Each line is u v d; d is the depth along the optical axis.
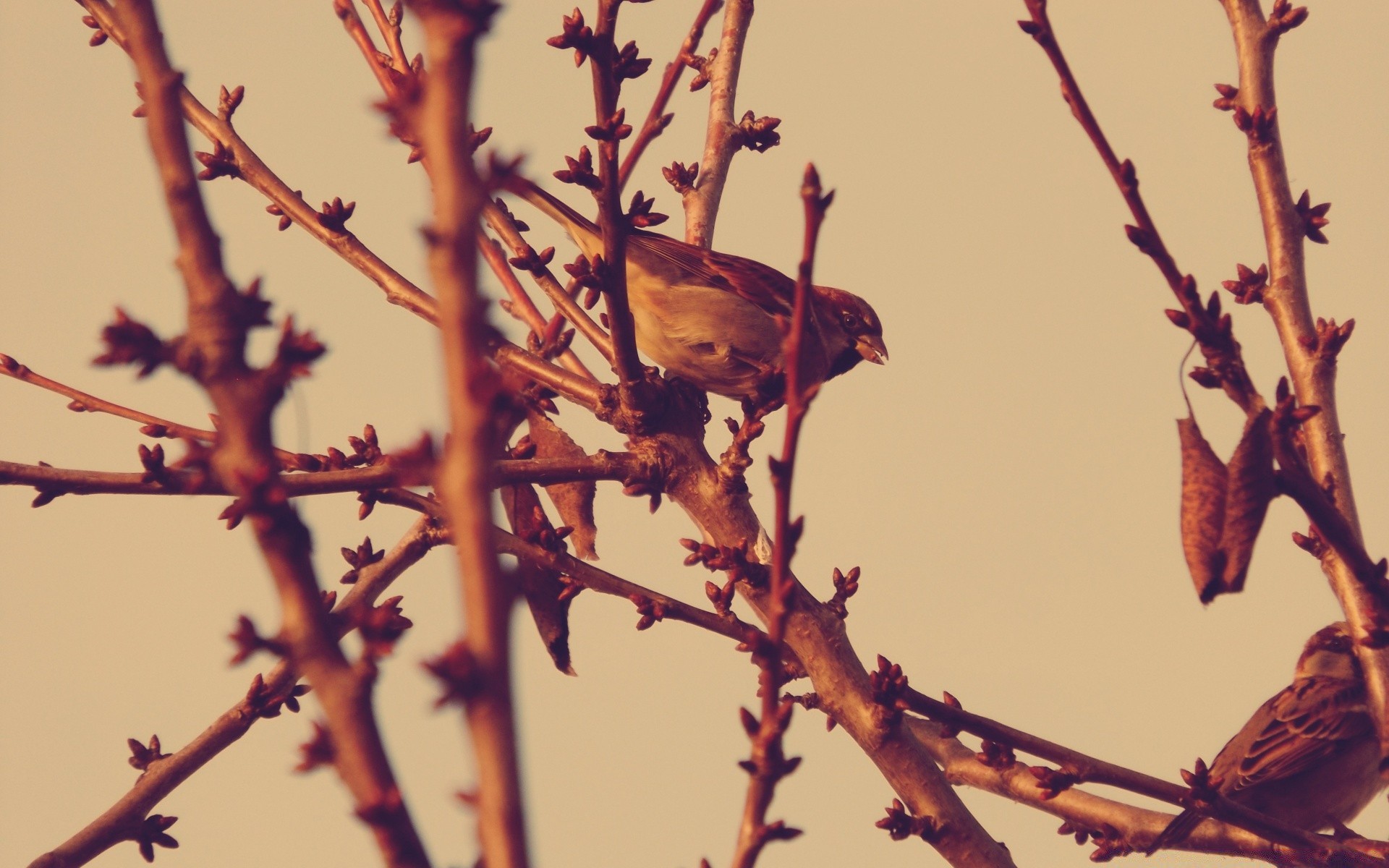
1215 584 6.24
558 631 10.12
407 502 10.20
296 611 4.20
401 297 11.09
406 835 4.10
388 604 10.77
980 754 10.22
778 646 5.29
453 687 3.82
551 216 12.41
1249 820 9.95
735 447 10.28
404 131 3.86
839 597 10.37
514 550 10.13
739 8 13.92
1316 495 6.91
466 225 3.74
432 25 3.72
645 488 10.38
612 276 9.67
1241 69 11.38
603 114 9.05
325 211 11.38
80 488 9.26
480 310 3.77
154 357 4.19
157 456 9.33
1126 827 11.09
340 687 4.17
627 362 10.21
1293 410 6.74
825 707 10.00
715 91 13.95
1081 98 6.45
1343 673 14.52
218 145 11.77
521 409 3.91
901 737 9.91
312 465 10.53
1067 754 9.98
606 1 8.78
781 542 5.32
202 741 10.75
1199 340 6.43
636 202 9.55
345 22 12.13
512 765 3.87
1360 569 7.03
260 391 4.24
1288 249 11.05
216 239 4.28
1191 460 6.40
